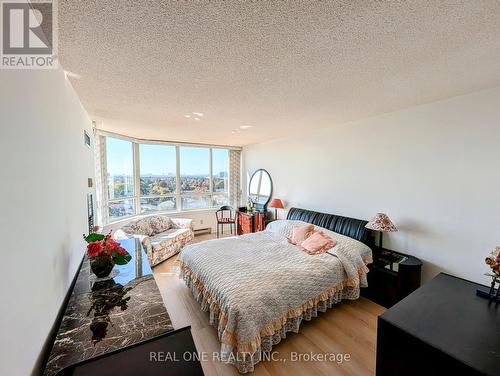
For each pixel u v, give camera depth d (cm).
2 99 76
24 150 93
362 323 232
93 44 134
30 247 96
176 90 209
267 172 523
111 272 189
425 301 139
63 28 118
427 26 119
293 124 351
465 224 227
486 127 211
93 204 308
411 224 269
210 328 227
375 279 269
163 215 500
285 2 101
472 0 100
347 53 147
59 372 86
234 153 627
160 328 117
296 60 155
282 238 344
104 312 131
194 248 299
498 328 115
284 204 476
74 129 200
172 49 141
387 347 121
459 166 229
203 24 117
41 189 112
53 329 123
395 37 129
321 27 120
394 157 283
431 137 249
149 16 110
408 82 194
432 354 104
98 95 218
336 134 358
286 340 209
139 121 326
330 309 256
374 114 295
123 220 447
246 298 185
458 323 119
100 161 387
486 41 133
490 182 211
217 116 301
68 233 167
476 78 186
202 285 243
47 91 127
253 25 118
